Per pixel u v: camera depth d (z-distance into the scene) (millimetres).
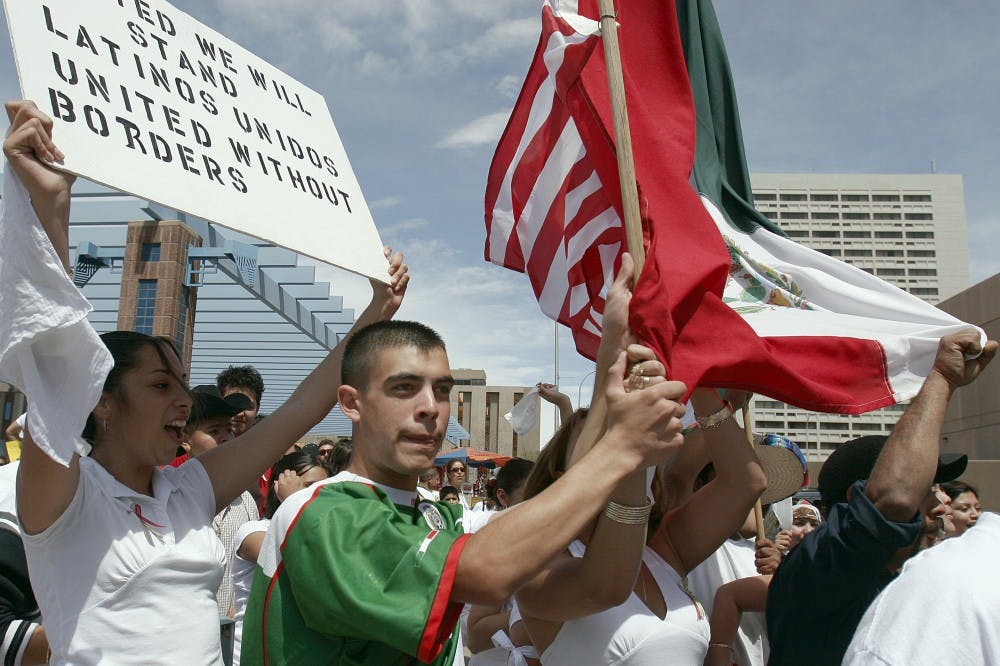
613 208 2594
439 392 1959
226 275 12258
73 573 1875
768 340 2607
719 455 2584
